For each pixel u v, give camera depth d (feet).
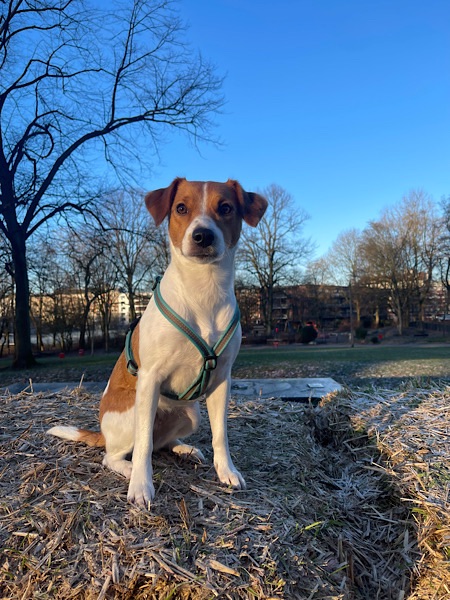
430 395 2.91
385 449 2.27
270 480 2.09
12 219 13.00
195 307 1.86
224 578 1.37
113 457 2.07
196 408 2.17
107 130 13.24
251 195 2.17
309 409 2.94
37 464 2.04
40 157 12.87
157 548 1.46
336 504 1.98
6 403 3.09
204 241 1.77
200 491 1.83
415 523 1.81
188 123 13.26
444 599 1.48
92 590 1.33
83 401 3.20
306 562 1.52
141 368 1.90
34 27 11.98
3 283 22.38
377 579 1.66
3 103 12.64
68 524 1.57
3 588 1.38
